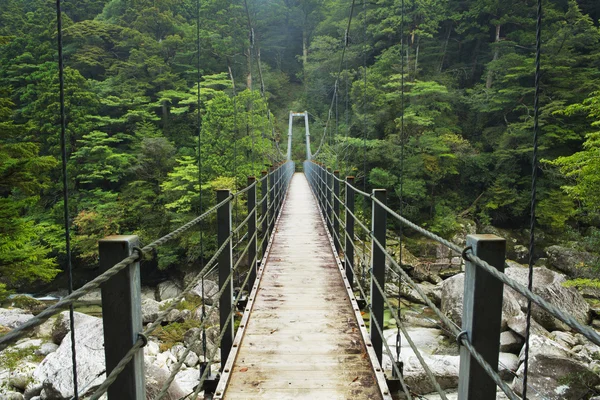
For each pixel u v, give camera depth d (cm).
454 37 2775
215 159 1672
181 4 3259
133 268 105
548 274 911
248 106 1923
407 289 1023
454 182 2134
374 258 250
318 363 237
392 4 2600
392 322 820
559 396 491
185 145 2338
